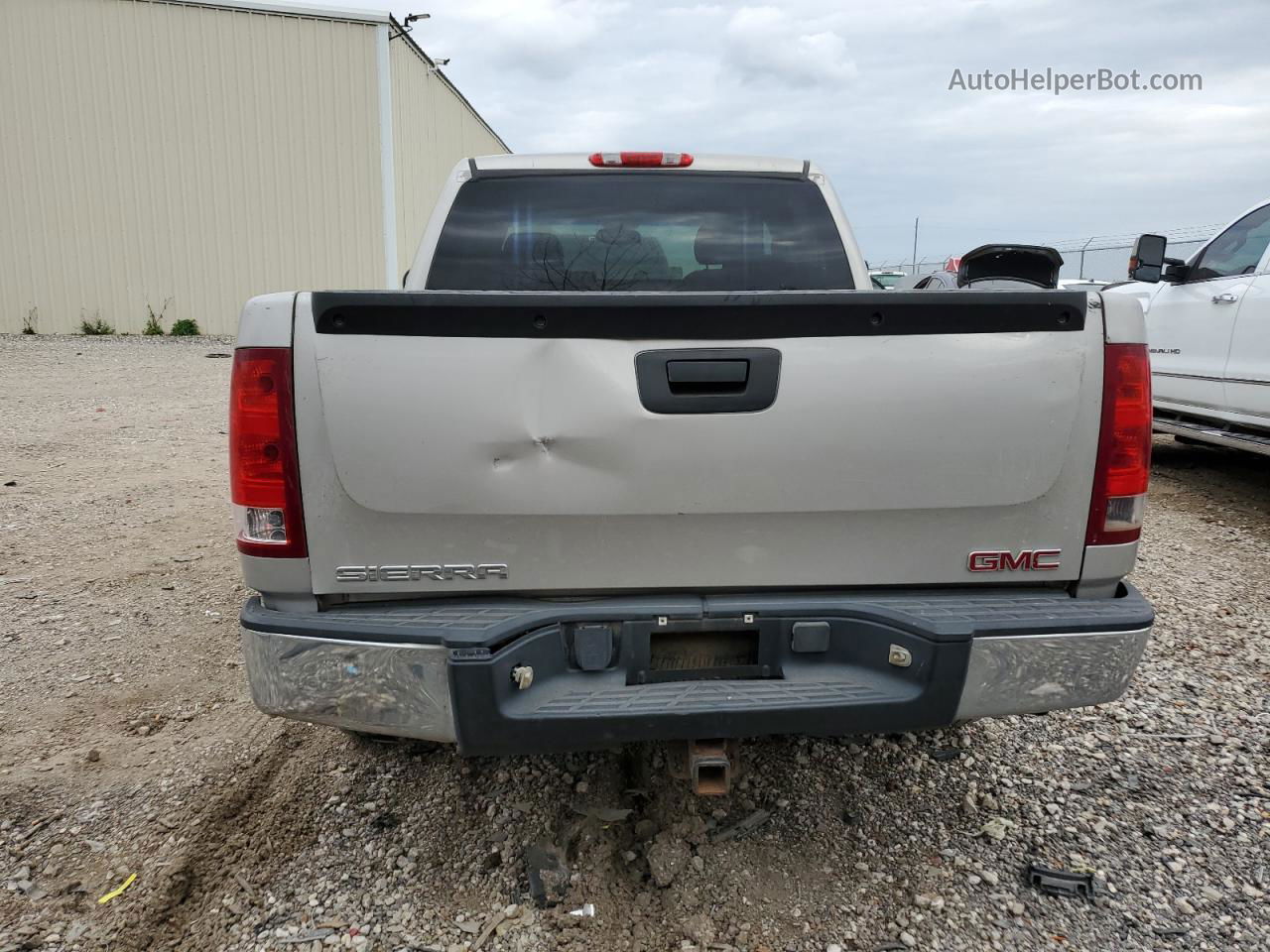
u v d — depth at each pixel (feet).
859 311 7.17
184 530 19.35
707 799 9.55
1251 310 19.65
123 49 58.95
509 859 8.64
